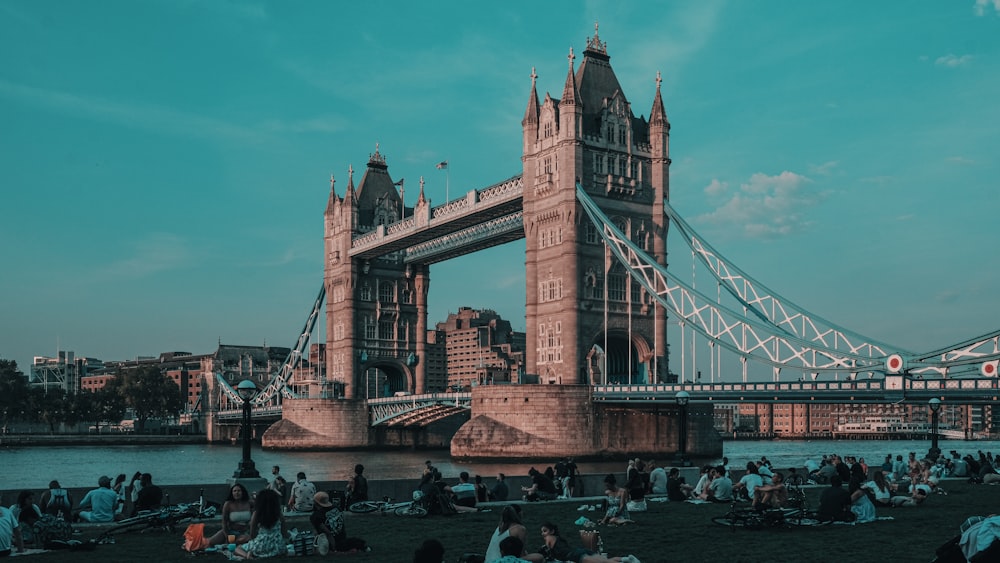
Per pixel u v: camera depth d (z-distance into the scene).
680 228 132.25
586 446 123.75
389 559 27.12
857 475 50.12
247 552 27.02
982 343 81.44
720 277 122.50
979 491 48.03
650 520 35.75
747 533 32.12
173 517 32.94
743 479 42.41
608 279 133.12
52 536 29.22
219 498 42.16
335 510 28.42
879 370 92.81
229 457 161.25
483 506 40.34
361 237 187.38
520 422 124.69
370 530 33.19
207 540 28.91
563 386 123.75
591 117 135.25
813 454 176.38
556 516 37.56
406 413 169.12
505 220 154.75
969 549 18.31
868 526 33.78
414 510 36.97
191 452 185.00
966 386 82.06
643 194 137.75
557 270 132.12
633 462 47.16
